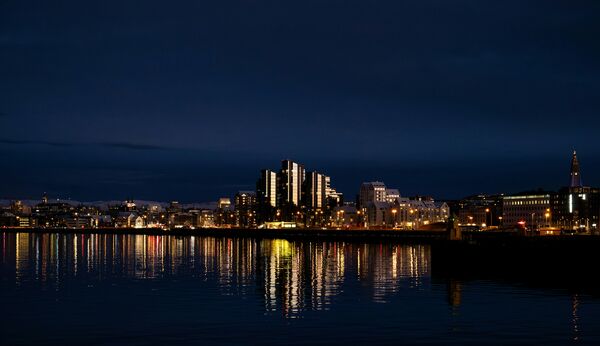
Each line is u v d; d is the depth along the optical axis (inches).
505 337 2464.3
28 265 6028.5
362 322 2748.5
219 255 7687.0
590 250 4375.0
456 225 5142.7
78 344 2410.2
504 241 4911.4
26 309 3164.4
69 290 3919.8
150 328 2664.9
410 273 4904.0
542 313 2942.9
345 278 4542.3
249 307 3161.9
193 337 2498.8
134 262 6402.6
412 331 2571.4
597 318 2817.4
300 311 3034.0
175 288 3973.9
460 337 2464.3
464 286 3966.5
